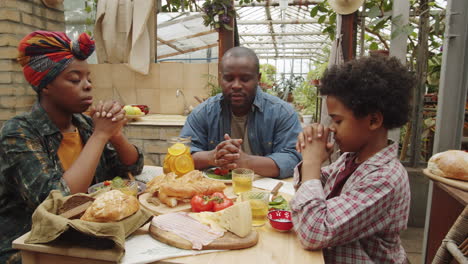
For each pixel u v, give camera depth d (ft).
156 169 5.82
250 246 3.03
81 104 4.18
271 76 35.88
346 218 2.89
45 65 3.84
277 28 27.48
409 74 3.22
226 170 5.09
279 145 5.81
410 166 9.74
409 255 7.80
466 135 8.48
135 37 10.87
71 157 4.57
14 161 3.82
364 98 2.99
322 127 3.53
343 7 9.10
